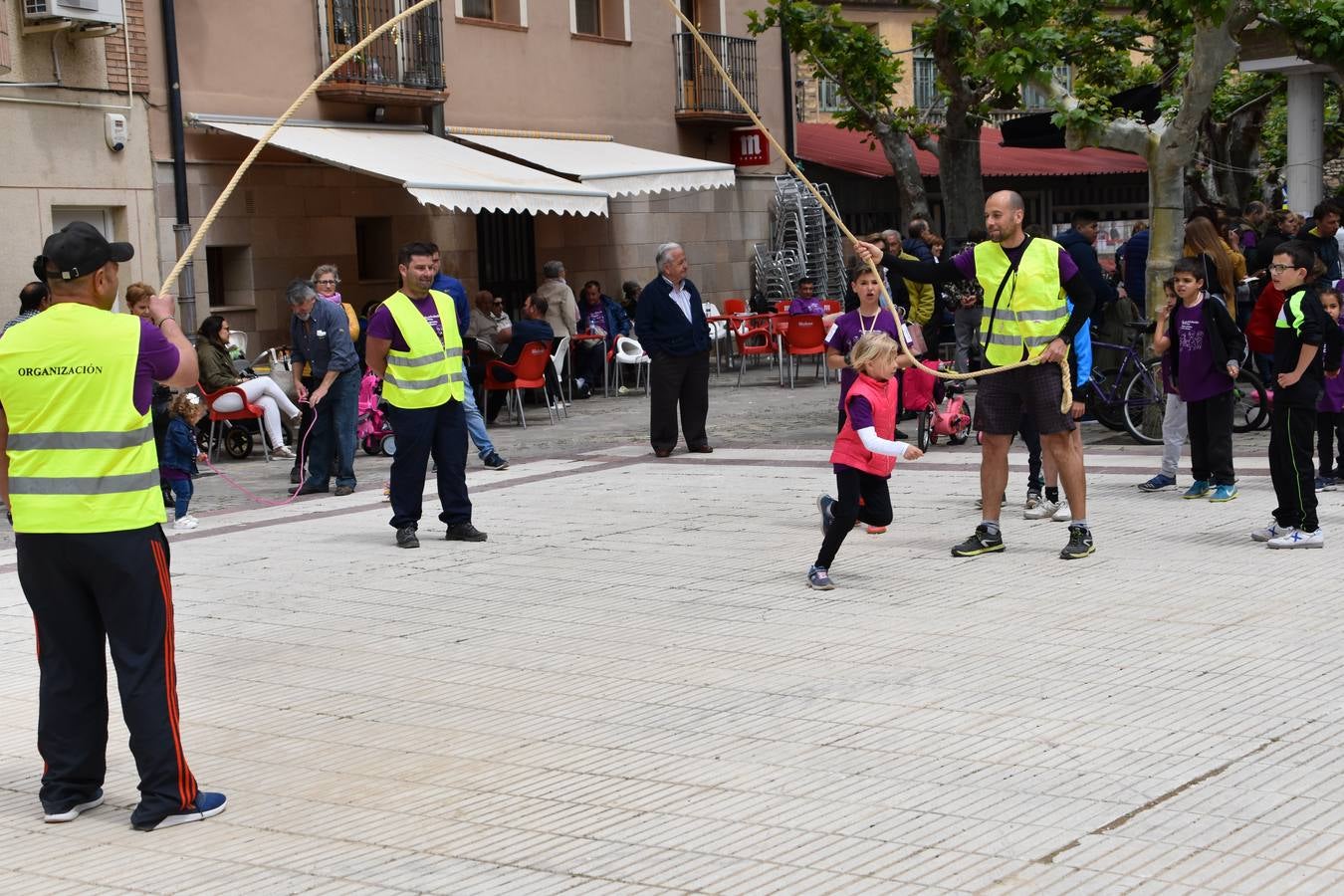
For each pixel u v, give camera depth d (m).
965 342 18.38
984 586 8.06
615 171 21.69
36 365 4.95
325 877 4.49
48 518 4.96
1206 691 6.00
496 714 6.13
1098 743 5.43
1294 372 8.55
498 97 23.03
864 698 6.11
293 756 5.71
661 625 7.49
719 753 5.52
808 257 28.88
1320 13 14.30
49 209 16.89
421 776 5.41
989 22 13.79
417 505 10.07
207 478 14.51
